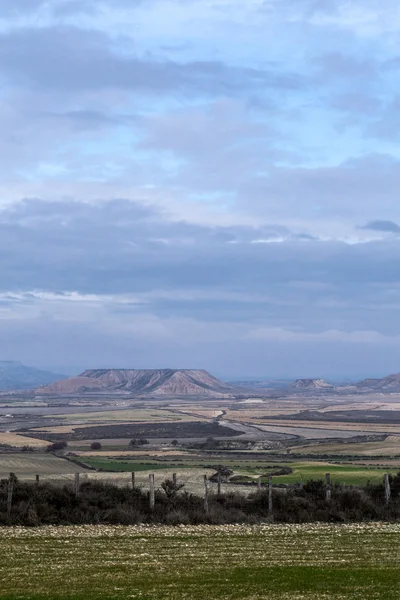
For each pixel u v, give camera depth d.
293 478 80.31
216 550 31.38
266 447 151.88
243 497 47.81
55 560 28.86
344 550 31.44
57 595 22.72
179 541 33.81
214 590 23.53
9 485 42.00
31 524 38.59
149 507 42.78
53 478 78.75
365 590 23.50
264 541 33.94
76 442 169.12
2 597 22.42
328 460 114.12
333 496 45.41
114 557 29.59
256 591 23.38
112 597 22.42
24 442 159.88
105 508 42.22
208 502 44.75
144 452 139.75
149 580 25.14
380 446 142.25
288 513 42.81
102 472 91.69
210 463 110.50
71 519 40.00
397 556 29.98
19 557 29.47
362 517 42.84
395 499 46.81
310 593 23.06
